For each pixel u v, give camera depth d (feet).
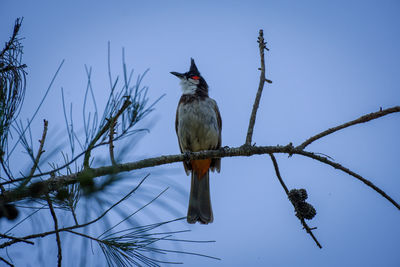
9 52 15.60
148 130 12.23
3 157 12.13
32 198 12.51
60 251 12.55
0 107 12.99
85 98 12.32
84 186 11.49
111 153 12.73
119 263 13.48
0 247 12.66
